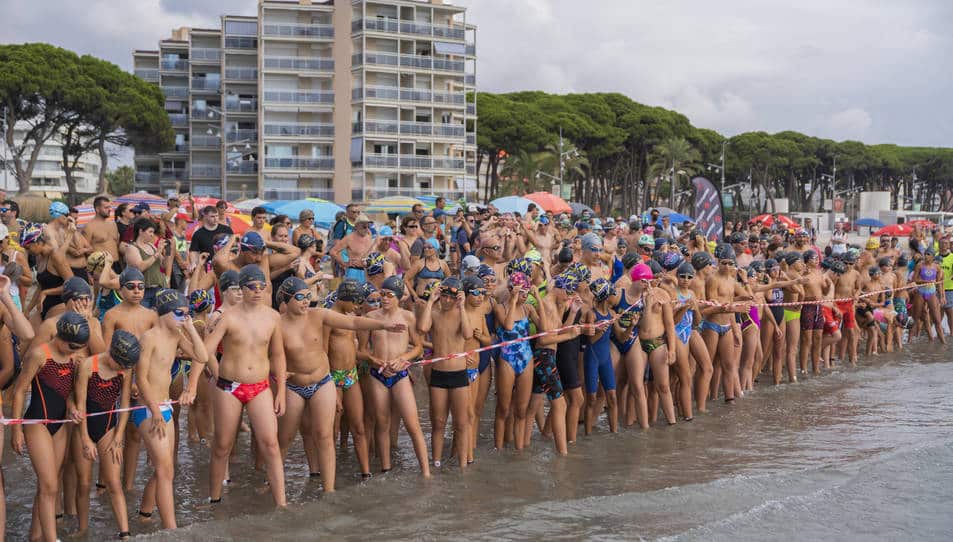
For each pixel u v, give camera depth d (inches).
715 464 330.6
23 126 2859.3
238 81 2876.5
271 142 2714.1
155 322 273.6
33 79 2186.3
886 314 606.2
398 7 2719.0
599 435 374.9
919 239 705.0
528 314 337.1
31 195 1282.0
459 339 315.6
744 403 442.9
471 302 316.2
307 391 283.0
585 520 265.9
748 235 571.2
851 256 573.0
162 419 250.7
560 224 694.5
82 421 241.1
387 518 266.1
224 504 280.2
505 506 278.1
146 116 2425.0
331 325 285.7
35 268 458.6
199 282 355.9
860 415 416.5
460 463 321.1
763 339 491.2
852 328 565.9
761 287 472.1
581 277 370.0
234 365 266.7
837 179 4527.6
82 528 255.9
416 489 294.5
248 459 333.7
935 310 663.8
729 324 436.5
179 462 327.3
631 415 394.3
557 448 343.6
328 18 2751.0
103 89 2335.1
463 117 2849.4
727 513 273.3
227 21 2859.3
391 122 2704.2
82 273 432.1
